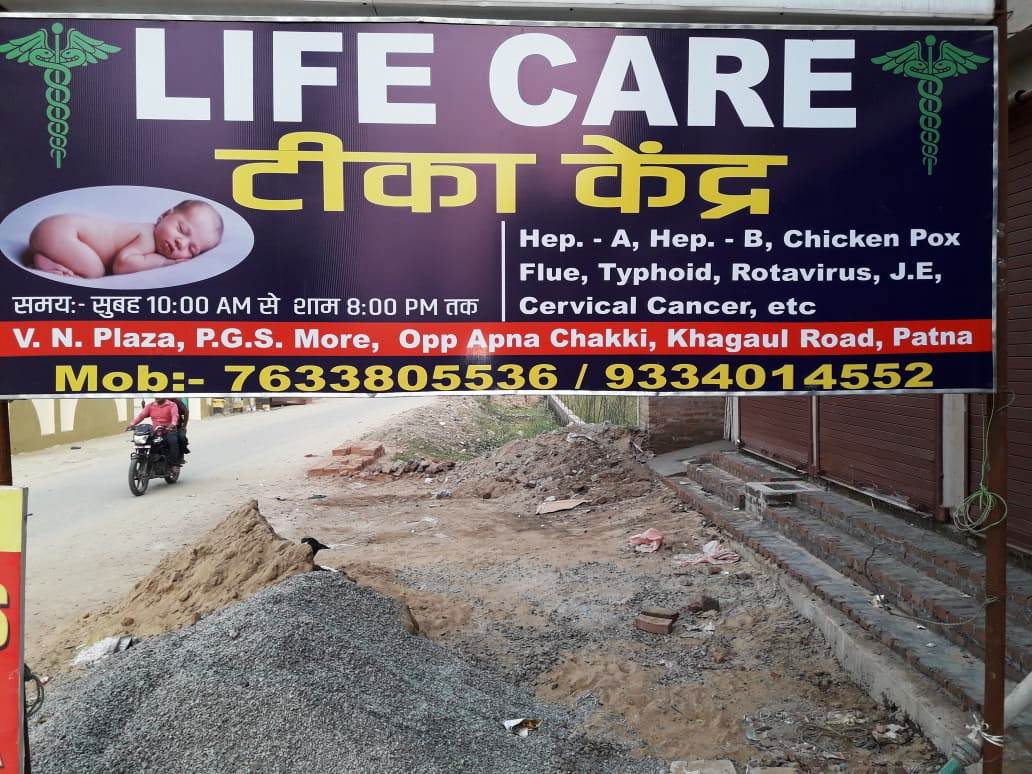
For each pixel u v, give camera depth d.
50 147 2.80
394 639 4.27
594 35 2.90
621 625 5.20
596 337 2.97
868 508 6.23
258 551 5.28
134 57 2.81
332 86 2.87
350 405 26.67
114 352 2.86
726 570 6.24
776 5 2.89
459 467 12.52
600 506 9.17
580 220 2.94
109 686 3.48
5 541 2.39
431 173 2.90
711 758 3.50
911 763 3.36
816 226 2.96
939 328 2.97
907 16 2.92
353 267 2.91
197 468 13.62
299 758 3.03
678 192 2.95
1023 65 4.48
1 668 2.39
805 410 7.78
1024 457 4.60
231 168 2.86
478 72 2.89
